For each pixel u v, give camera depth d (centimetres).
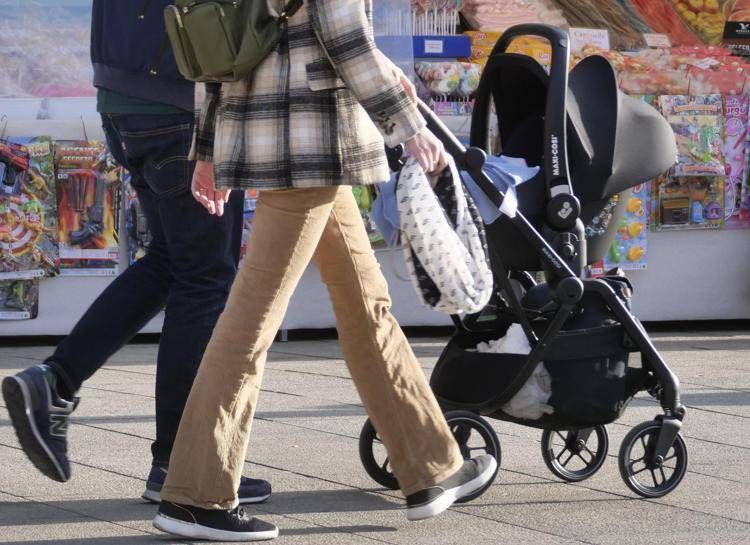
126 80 943
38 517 945
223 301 962
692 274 1938
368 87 782
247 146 809
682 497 1031
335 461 1140
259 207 840
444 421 921
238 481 870
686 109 1911
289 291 850
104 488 1036
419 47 1966
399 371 905
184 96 932
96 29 976
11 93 1872
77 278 1811
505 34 1098
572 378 997
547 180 1006
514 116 1167
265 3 797
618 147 1054
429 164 819
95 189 1797
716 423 1322
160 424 971
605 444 1084
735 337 1945
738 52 2245
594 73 1081
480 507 992
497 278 999
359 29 776
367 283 888
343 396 1458
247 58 786
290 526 930
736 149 1931
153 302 976
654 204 1906
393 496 1022
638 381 1040
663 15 2228
